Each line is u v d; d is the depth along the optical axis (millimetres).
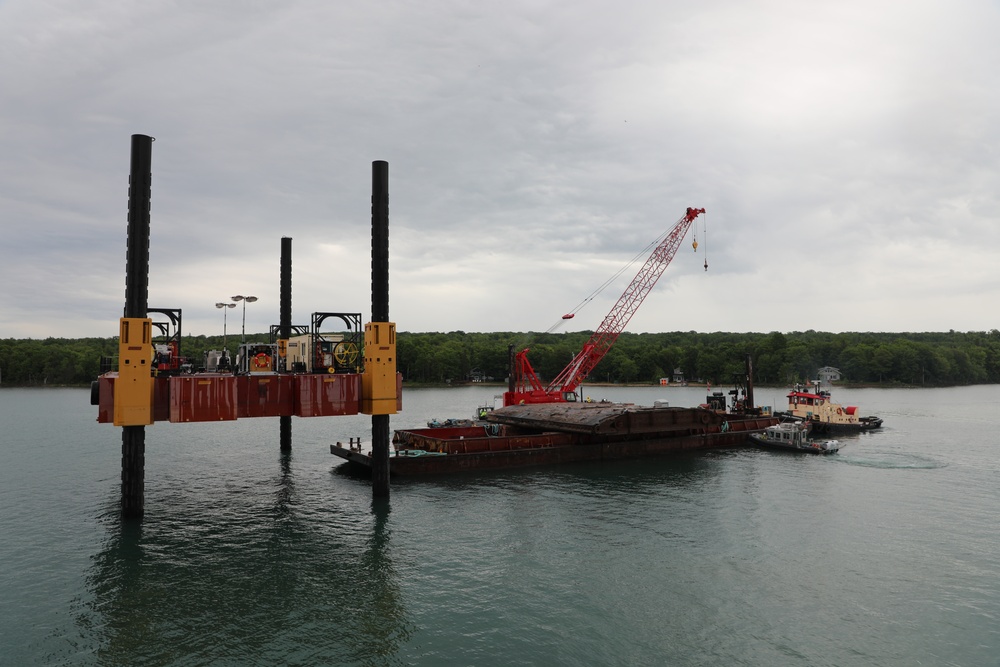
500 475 54969
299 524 39469
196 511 42906
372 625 25266
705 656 22734
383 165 44812
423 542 35719
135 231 37594
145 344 38375
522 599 27688
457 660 22516
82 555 33688
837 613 26156
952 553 33375
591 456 62594
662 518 40438
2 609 26844
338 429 93062
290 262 62719
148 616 26172
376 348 45125
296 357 57000
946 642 23672
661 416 66875
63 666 22156
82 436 84875
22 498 46844
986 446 74062
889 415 120250
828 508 42938
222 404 40500
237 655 22984
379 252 44875
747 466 60031
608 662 22344
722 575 30359
